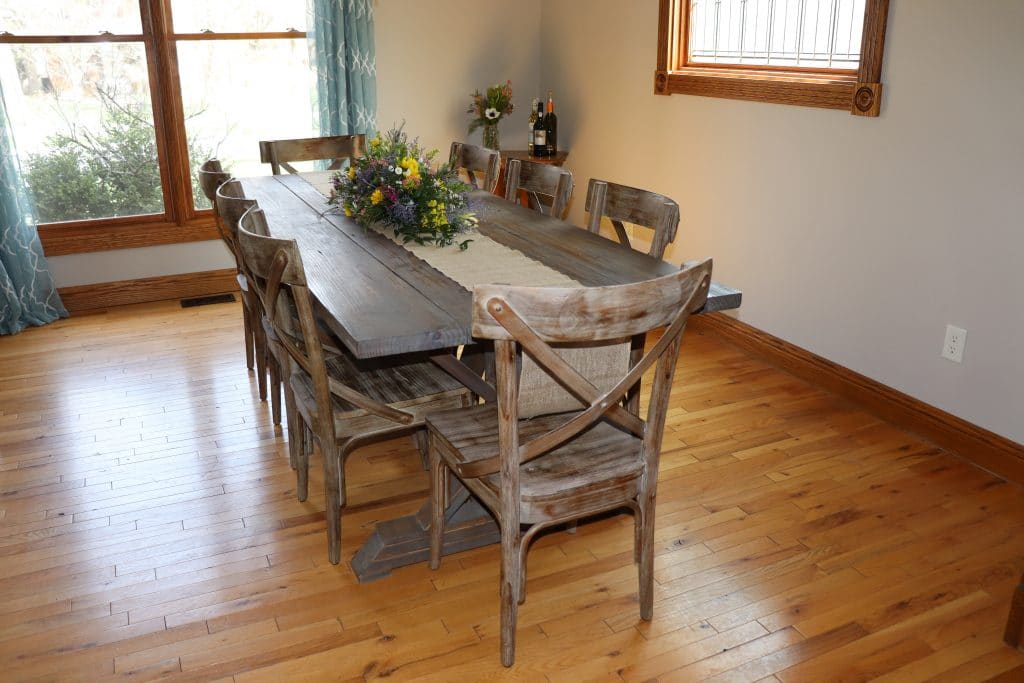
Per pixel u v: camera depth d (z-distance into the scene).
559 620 2.17
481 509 2.42
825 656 2.04
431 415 2.19
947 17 2.78
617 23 4.49
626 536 2.53
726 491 2.76
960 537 2.51
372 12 4.68
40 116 4.38
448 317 1.98
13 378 3.66
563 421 2.15
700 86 3.91
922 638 2.10
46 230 4.48
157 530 2.55
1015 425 2.80
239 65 4.71
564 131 5.16
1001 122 2.67
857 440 3.10
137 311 4.55
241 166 4.88
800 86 3.36
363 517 2.64
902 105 2.98
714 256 4.05
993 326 2.80
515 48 5.21
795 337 3.65
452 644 2.08
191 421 3.27
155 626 2.14
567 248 2.61
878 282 3.20
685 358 3.89
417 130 5.12
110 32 4.39
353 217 2.95
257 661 2.03
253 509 2.68
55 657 2.03
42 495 2.74
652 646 2.07
